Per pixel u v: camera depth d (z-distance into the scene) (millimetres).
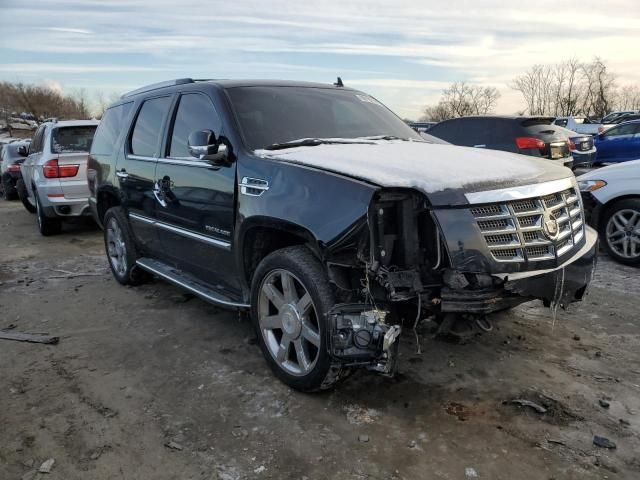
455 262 2719
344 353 2834
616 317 4492
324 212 2910
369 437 2865
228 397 3307
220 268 3941
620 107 55281
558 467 2602
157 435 2930
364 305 2869
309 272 3047
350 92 4812
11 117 62250
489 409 3113
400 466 2633
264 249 3621
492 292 2838
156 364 3795
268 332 3482
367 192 2770
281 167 3270
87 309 5004
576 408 3107
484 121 9836
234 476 2586
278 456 2725
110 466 2682
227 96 3998
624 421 2971
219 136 3850
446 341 4027
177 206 4273
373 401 3221
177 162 4266
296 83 4559
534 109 54125
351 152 3395
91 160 6066
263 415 3094
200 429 2977
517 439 2828
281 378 3395
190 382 3514
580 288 3402
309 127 4027
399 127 4605
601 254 6590
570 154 9727
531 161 3520
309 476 2574
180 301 5156
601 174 6344
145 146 4902
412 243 2842
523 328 4273
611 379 3445
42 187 8102
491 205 2850
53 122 8938
